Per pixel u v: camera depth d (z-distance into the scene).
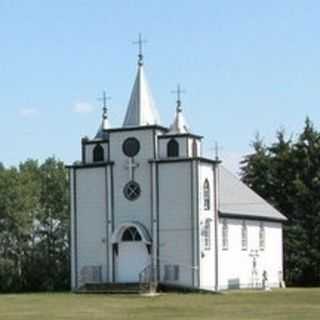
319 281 125.44
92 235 93.69
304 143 135.50
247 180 139.25
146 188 91.81
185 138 91.19
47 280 113.31
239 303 71.25
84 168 94.62
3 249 114.00
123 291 87.75
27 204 114.00
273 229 109.94
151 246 91.00
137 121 94.62
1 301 75.62
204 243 90.62
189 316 58.44
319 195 131.38
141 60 96.94
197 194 89.69
